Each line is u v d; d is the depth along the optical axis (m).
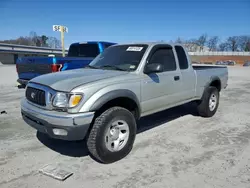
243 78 17.77
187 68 5.20
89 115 3.23
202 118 6.02
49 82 3.51
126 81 3.76
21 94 8.93
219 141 4.46
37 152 3.93
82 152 3.96
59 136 3.23
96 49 9.08
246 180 3.14
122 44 4.95
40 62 7.25
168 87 4.59
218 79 6.26
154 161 3.66
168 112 6.55
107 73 3.89
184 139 4.55
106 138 3.48
